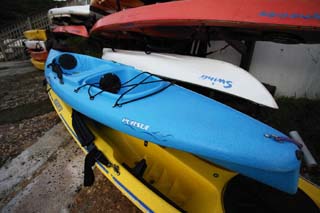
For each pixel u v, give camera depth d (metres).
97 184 1.84
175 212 1.20
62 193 1.75
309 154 1.22
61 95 2.09
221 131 1.28
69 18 5.14
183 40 2.56
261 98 1.64
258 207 1.21
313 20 1.38
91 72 2.17
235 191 1.31
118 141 2.03
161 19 2.02
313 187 1.38
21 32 7.75
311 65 2.77
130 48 3.61
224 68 1.92
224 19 1.63
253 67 3.15
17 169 2.01
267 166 1.06
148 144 1.87
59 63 2.48
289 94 3.02
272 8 1.50
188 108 1.51
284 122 2.41
